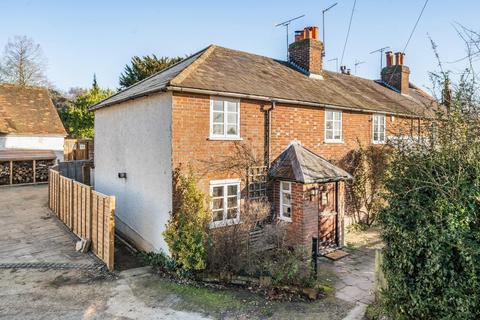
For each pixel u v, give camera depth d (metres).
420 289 5.59
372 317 6.72
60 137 25.39
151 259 10.13
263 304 7.51
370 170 15.43
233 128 11.16
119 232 13.27
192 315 7.00
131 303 7.48
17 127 23.62
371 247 12.17
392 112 16.86
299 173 11.16
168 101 9.81
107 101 13.93
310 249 11.09
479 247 4.91
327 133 14.30
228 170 10.94
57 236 12.10
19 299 7.54
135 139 11.87
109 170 14.31
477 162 5.23
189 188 9.48
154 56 37.88
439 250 5.21
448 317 5.20
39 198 18.33
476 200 5.14
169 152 9.74
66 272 9.14
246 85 11.59
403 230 5.75
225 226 10.02
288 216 11.72
